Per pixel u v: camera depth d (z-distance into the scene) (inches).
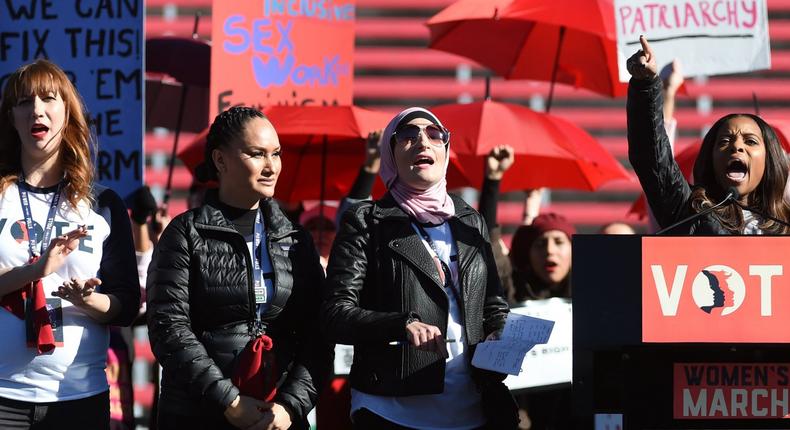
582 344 326.0
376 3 1050.1
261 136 417.4
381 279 405.7
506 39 729.6
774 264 320.2
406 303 400.8
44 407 412.2
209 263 408.5
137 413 915.4
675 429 328.2
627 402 328.2
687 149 671.8
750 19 581.0
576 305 326.6
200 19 1034.7
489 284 423.8
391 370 397.1
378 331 381.7
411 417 397.7
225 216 420.8
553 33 718.5
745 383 327.9
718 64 581.0
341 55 620.4
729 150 427.2
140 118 543.5
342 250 409.4
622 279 325.7
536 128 644.7
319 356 421.4
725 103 1035.3
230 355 403.5
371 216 414.9
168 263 406.9
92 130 479.2
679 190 420.5
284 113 595.5
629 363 329.1
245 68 603.8
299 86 613.0
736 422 327.9
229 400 389.7
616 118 1033.5
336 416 538.3
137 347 936.9
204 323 409.1
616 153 1031.0
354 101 1039.0
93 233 429.4
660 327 323.0
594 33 658.2
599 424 327.6
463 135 631.2
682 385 328.5
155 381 552.4
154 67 684.7
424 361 396.5
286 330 420.5
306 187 684.7
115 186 541.6
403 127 419.8
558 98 1037.8
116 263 431.5
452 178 697.6
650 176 417.7
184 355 394.0
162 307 402.9
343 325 389.1
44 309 409.7
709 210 363.3
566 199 1013.8
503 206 1009.5
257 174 417.1
